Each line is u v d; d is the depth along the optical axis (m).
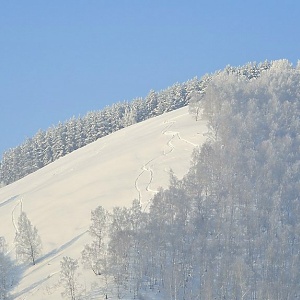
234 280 190.75
